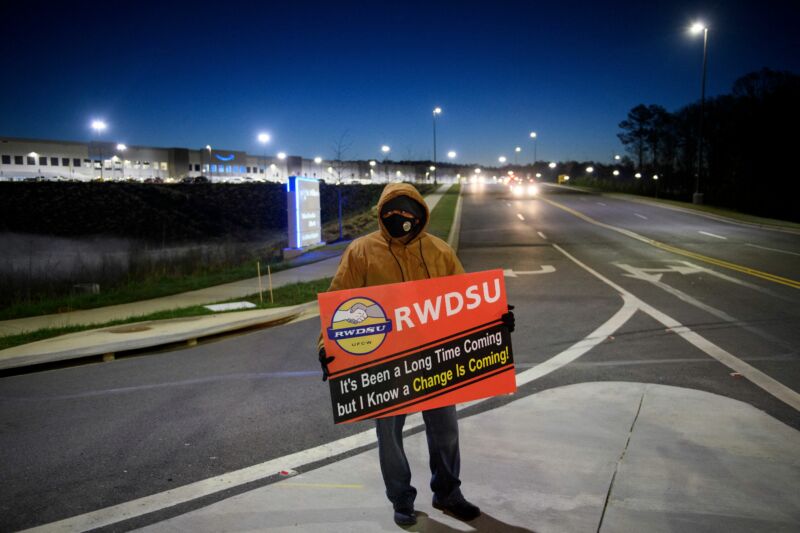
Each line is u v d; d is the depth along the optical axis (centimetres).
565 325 983
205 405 612
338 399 332
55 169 8675
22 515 384
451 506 354
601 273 1598
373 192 5484
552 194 5659
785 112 5681
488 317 352
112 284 1700
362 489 402
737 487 388
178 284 1617
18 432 540
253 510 375
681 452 446
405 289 336
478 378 351
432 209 3869
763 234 2552
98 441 514
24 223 4119
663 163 7175
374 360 335
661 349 808
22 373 762
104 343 855
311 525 353
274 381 698
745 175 5366
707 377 671
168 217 4559
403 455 346
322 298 327
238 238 4375
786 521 346
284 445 497
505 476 411
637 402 571
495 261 1912
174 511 383
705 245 2195
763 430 491
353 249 348
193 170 9975
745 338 863
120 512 384
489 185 7925
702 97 3966
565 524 346
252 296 1351
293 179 2245
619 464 426
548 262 1852
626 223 3105
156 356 848
